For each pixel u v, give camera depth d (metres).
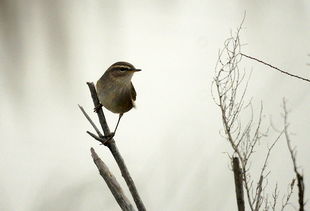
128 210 5.26
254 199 5.23
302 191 5.20
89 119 5.32
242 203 5.21
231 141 5.23
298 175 5.20
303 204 5.20
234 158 5.21
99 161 5.27
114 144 5.29
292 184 5.21
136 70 5.45
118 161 5.29
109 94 5.45
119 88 5.45
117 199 5.26
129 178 5.28
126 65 5.45
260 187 5.23
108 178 5.27
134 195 5.27
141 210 5.27
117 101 5.45
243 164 5.22
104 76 5.45
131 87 5.46
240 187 5.21
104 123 5.32
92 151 5.28
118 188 5.27
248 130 5.38
